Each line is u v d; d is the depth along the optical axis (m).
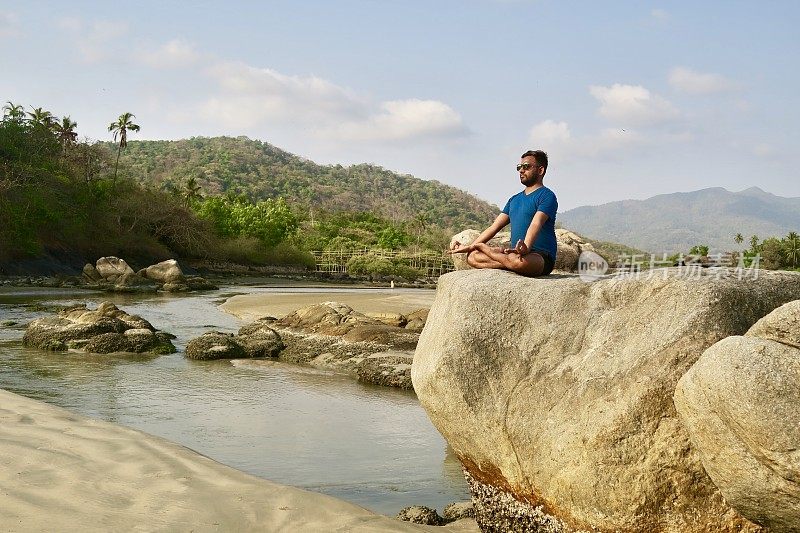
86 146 65.31
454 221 189.50
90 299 32.31
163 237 65.19
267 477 6.87
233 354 15.20
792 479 3.05
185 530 4.61
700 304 3.91
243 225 77.81
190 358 15.00
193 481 5.68
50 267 48.56
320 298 34.59
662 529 3.80
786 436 2.99
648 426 3.82
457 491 6.68
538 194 5.59
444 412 4.78
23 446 6.25
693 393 3.35
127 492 5.27
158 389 11.37
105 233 57.97
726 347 3.22
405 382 12.28
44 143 58.56
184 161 196.12
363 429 9.11
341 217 115.12
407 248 92.31
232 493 5.46
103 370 13.09
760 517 3.38
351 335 15.89
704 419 3.32
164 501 5.14
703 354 3.39
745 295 3.94
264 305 29.23
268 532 4.78
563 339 4.43
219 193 167.25
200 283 44.19
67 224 53.25
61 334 15.91
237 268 69.12
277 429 8.91
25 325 20.14
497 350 4.62
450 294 5.00
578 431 4.05
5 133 55.16
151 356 15.14
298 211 119.12
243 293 40.69
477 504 5.07
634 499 3.84
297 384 12.35
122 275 42.88
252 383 12.29
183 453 6.56
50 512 4.68
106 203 60.50
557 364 4.38
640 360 3.96
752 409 3.05
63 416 7.72
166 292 40.22
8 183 47.59
